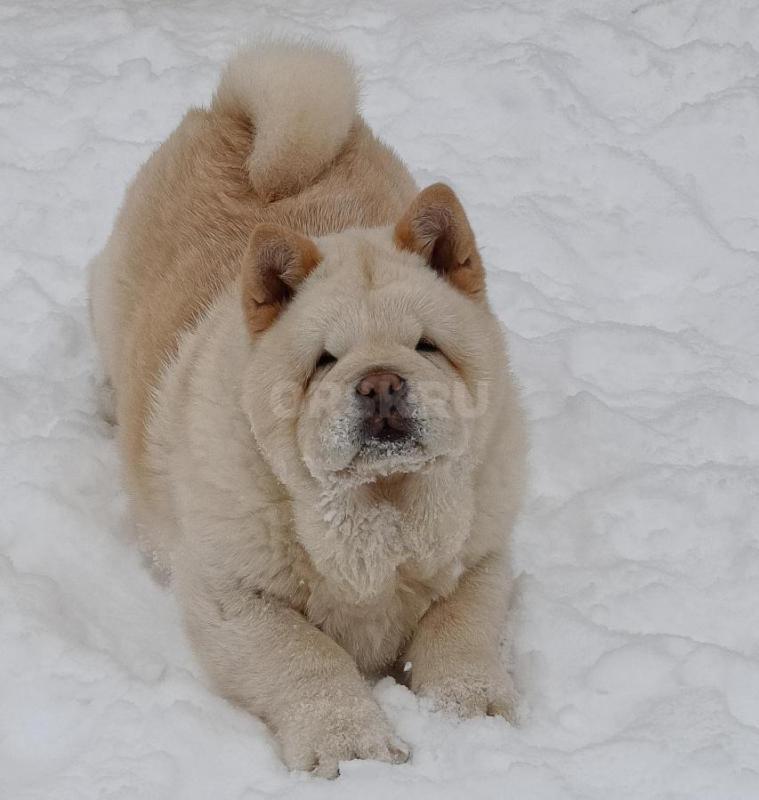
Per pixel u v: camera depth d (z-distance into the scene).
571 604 3.63
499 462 3.57
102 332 4.01
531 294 4.26
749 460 3.91
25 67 5.28
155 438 3.69
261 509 3.52
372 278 3.50
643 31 5.50
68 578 3.69
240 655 3.52
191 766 3.39
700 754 3.36
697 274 4.35
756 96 4.88
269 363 3.48
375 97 5.09
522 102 4.98
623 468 3.88
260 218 3.84
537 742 3.43
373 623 3.56
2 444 3.87
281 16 5.73
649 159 4.66
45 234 4.42
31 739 3.43
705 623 3.61
